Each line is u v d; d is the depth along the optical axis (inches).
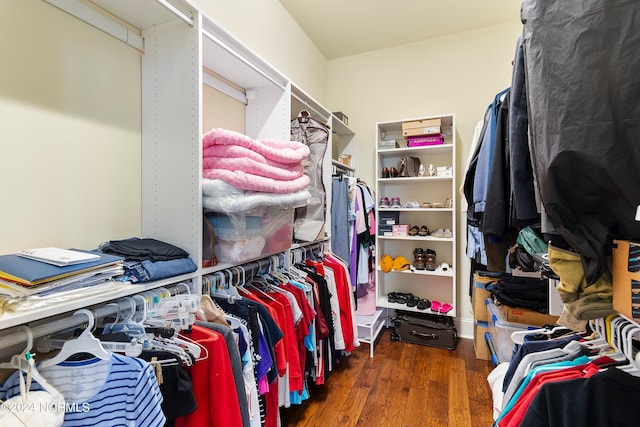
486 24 103.9
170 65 45.5
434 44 112.3
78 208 40.0
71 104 39.2
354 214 100.0
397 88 117.6
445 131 110.4
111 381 27.3
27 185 35.1
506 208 50.0
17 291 26.6
